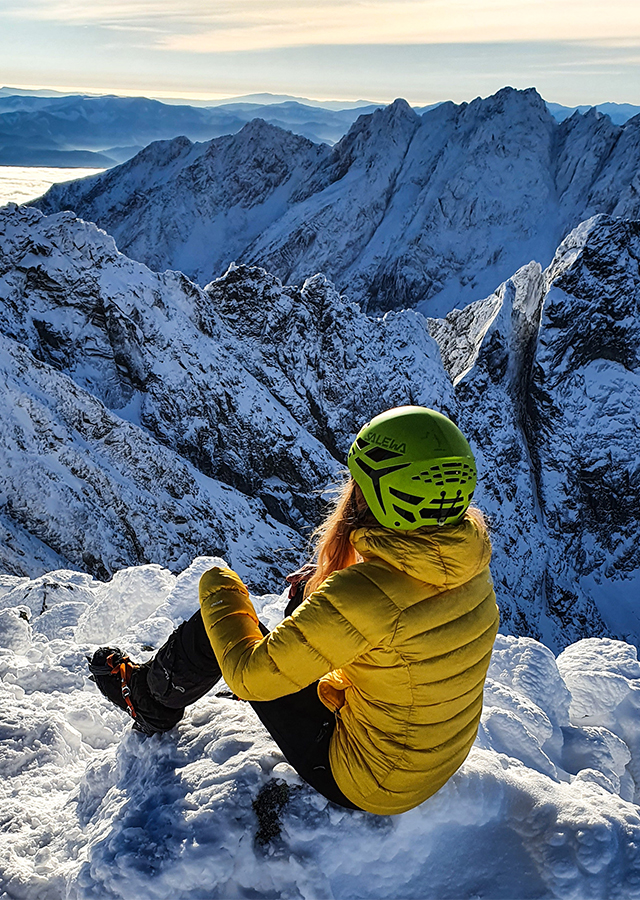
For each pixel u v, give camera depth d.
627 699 3.89
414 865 2.38
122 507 40.12
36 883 2.44
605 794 2.83
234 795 2.40
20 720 3.35
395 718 2.10
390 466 1.99
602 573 75.44
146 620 4.54
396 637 1.99
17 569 31.42
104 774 2.84
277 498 55.97
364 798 2.23
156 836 2.32
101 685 2.84
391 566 2.04
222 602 2.36
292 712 2.40
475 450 70.56
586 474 75.25
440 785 2.29
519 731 3.27
